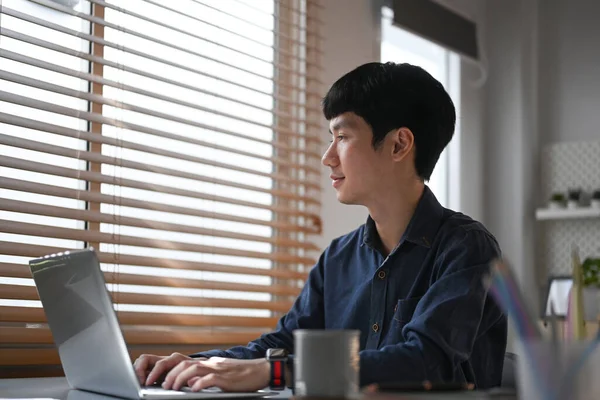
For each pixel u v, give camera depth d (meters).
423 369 1.29
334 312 1.71
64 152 2.02
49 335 1.97
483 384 1.57
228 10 2.63
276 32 2.63
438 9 3.51
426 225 1.58
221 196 2.45
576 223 3.89
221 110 2.57
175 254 2.44
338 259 1.75
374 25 3.14
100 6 2.23
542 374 0.71
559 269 3.91
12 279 2.02
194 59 2.51
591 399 0.70
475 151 3.91
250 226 2.67
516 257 3.88
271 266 2.74
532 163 3.99
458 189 3.78
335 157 1.63
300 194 2.78
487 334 1.59
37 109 1.98
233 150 2.46
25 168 1.93
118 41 2.29
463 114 3.84
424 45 3.79
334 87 1.63
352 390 0.90
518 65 3.94
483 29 4.01
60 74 2.16
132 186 2.17
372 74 1.60
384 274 1.61
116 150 2.22
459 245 1.51
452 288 1.42
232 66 2.48
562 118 4.03
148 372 1.44
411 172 1.62
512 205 3.90
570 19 4.05
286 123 2.76
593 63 3.98
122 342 1.16
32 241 2.09
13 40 2.05
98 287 1.15
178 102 2.30
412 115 1.60
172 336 2.27
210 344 2.42
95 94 2.13
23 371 1.93
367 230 1.66
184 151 2.46
